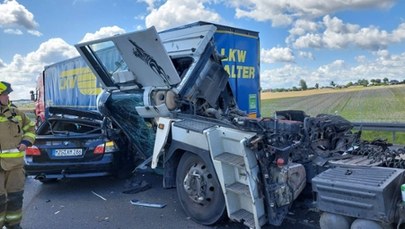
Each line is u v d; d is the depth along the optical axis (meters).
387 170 3.41
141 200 5.93
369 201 3.08
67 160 6.31
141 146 6.25
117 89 6.23
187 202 4.88
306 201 4.23
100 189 6.77
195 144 4.58
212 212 4.52
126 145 6.75
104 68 6.10
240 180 4.16
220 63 6.31
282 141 4.02
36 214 5.50
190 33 6.20
